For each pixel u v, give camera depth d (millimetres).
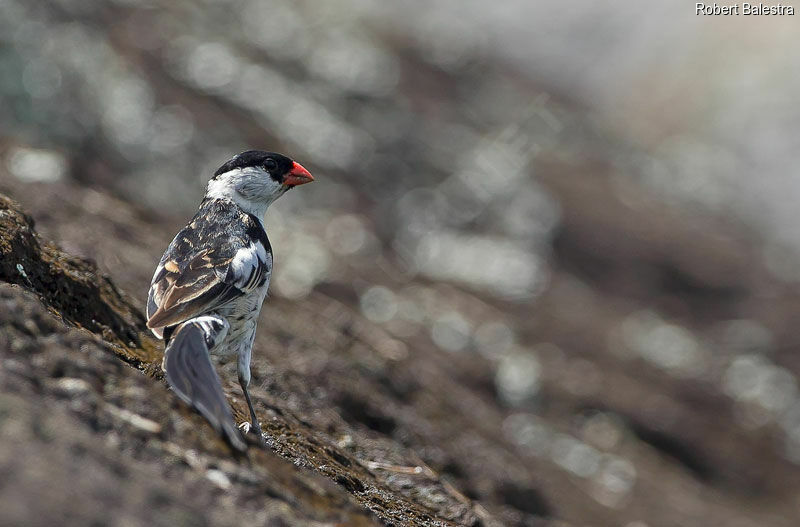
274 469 4531
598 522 11617
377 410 9250
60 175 12562
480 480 9617
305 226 18328
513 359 15914
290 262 16312
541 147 25359
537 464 12766
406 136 22406
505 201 21406
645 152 28484
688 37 32000
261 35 24031
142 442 4105
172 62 20719
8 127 15734
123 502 3549
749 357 19375
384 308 15992
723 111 29906
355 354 10859
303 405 7930
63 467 3562
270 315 10672
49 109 16625
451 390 13109
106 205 12234
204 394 4523
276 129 20531
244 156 6836
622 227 22328
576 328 18328
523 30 32719
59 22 19109
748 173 28281
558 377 15922
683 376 18078
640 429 15586
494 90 27875
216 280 5750
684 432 15961
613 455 14258
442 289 18109
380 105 23266
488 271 19266
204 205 6625
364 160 20969
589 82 31703
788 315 21094
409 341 15039
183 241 6098
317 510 4445
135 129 17766
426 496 6934
